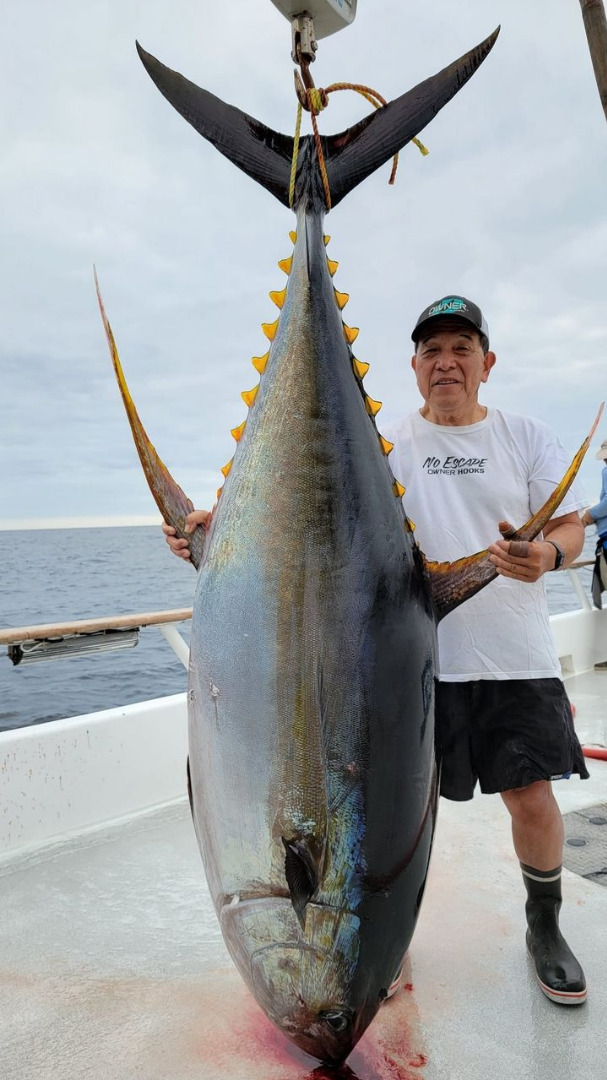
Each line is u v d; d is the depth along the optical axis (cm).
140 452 155
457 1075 178
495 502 220
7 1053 186
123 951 231
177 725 351
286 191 164
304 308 154
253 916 142
